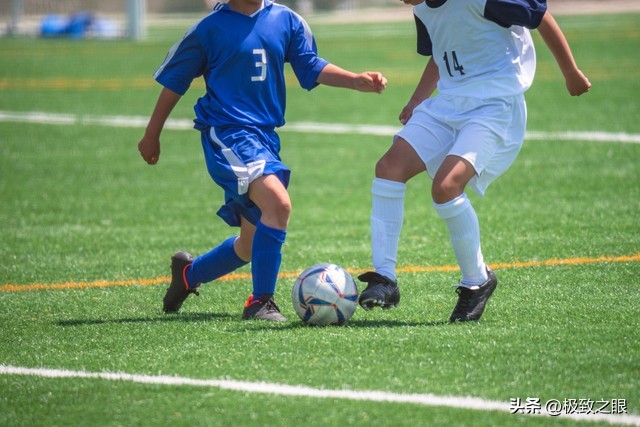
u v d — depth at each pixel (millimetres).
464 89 18266
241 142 18672
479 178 18266
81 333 18422
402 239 27750
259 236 18719
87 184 38719
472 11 17812
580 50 95812
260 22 19016
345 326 18156
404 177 18406
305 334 17562
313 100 66750
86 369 15906
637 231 27250
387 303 18172
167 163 43625
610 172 37375
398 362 15641
